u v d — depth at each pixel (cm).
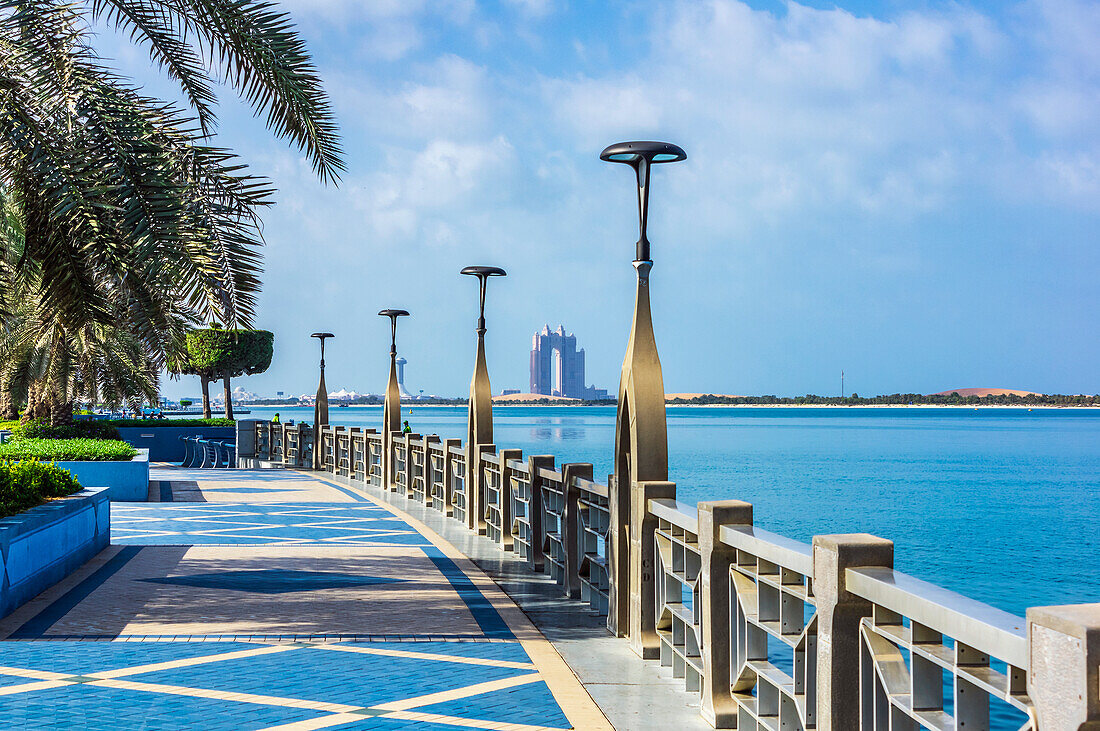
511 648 643
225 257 786
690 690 545
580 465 817
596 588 762
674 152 629
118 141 753
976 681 256
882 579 312
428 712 502
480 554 1049
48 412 2309
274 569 934
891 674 310
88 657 607
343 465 2119
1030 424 14162
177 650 626
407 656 618
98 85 772
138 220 737
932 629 287
